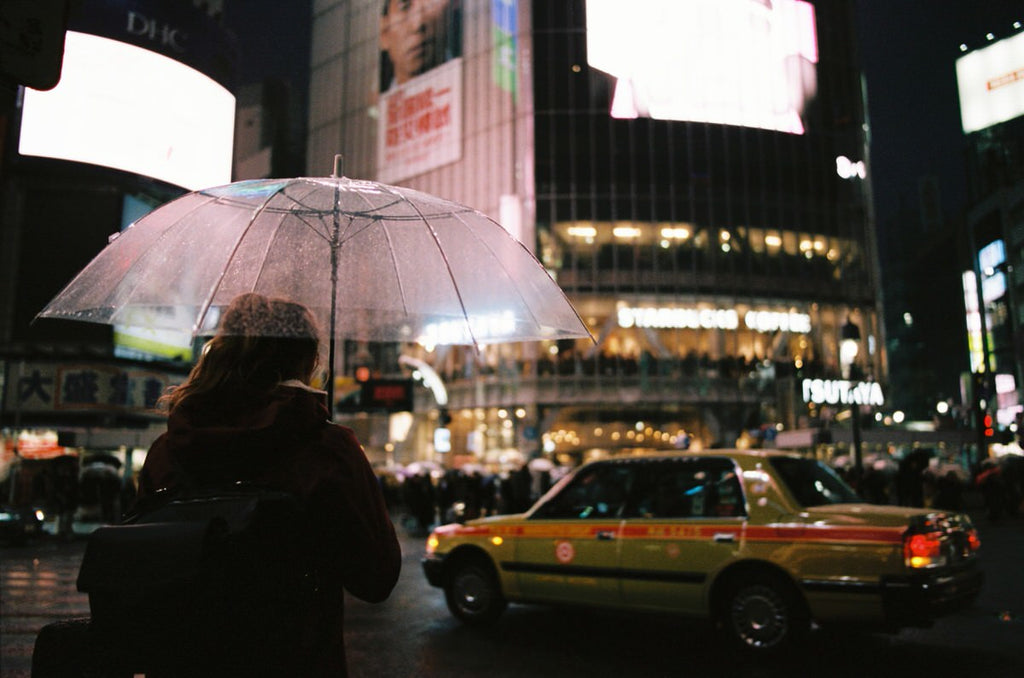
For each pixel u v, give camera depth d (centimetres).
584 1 5147
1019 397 4828
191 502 163
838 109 5428
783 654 658
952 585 631
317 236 292
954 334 9444
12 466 2808
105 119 2809
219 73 3039
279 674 161
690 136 5081
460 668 662
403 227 309
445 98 5453
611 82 5084
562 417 4734
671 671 648
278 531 162
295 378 193
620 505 775
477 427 4838
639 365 4756
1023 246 4897
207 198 294
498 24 5284
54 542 2008
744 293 4962
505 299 320
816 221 5200
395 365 5172
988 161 5612
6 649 734
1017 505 2309
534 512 821
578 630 813
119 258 279
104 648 159
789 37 5378
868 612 622
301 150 5100
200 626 153
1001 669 639
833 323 5078
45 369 2934
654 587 723
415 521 2553
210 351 186
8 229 2995
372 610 943
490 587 823
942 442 2906
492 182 5109
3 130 2781
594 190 4962
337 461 177
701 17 5228
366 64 5997
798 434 2695
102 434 2344
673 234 4959
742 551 679
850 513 655
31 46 236
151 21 2841
